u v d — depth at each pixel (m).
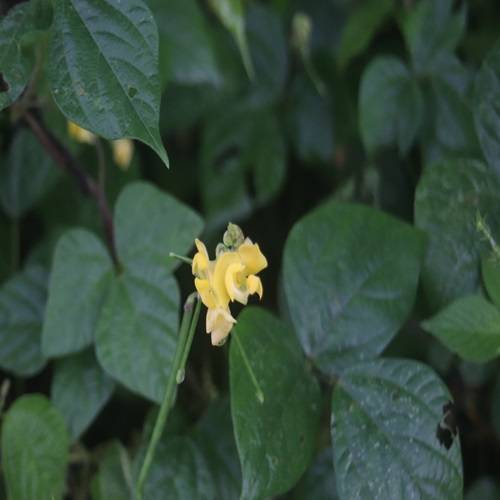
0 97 1.14
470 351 1.18
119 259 1.22
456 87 1.27
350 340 1.20
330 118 1.34
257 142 1.33
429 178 1.22
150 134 1.13
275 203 1.38
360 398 1.18
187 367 1.28
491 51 1.21
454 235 1.21
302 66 1.34
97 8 1.14
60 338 1.22
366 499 1.17
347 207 1.21
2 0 1.20
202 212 1.38
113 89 1.13
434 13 1.27
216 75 1.28
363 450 1.17
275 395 1.17
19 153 1.33
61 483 1.20
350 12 1.36
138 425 1.34
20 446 1.20
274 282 1.37
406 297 1.20
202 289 1.13
